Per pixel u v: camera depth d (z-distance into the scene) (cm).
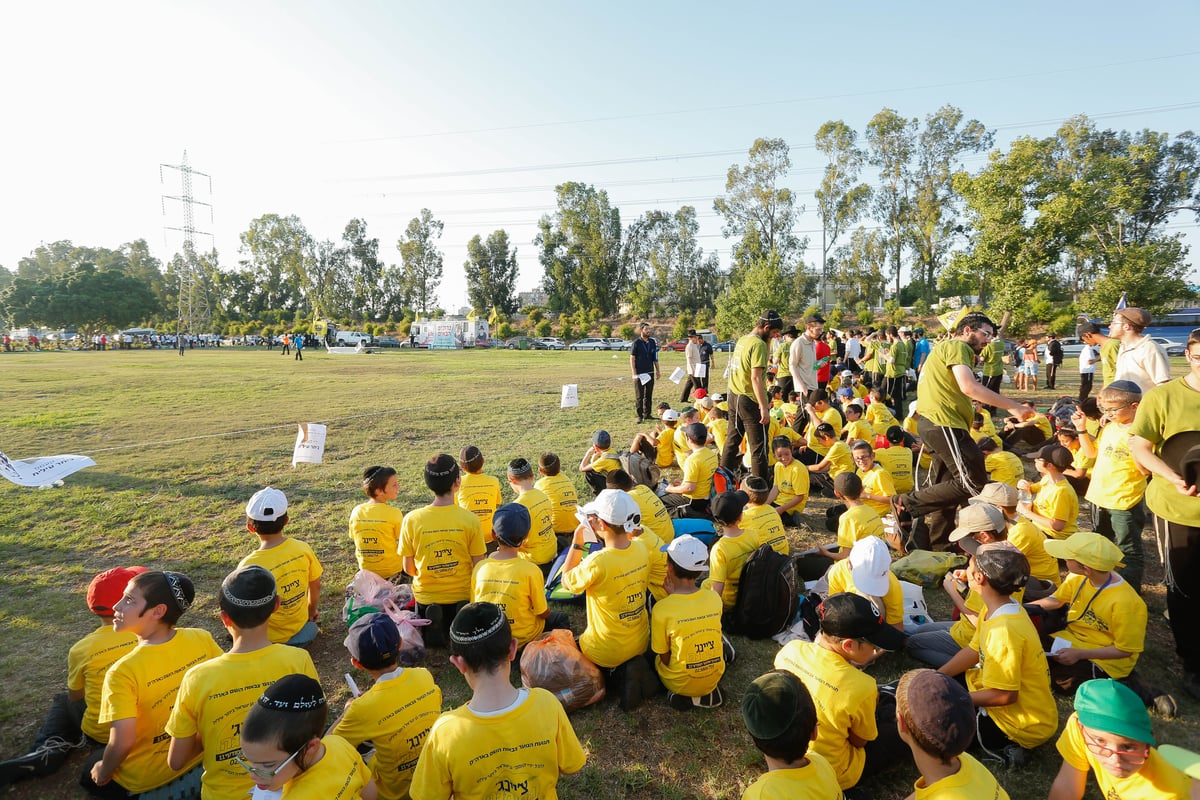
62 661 396
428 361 3428
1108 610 342
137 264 10394
